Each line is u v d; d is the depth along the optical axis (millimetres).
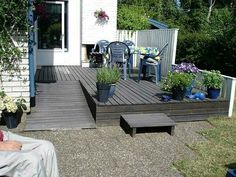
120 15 11812
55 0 10125
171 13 22297
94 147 4516
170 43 8344
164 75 8641
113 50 8109
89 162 4039
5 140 2936
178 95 5875
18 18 5164
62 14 10289
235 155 4395
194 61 11641
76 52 10648
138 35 11422
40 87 7039
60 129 5137
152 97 6102
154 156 4297
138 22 11984
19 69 5426
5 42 5234
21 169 2406
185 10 22812
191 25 20641
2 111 4992
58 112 5836
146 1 21172
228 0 22750
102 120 5398
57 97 6535
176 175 3781
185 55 11930
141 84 7609
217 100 6062
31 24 5418
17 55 5344
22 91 5539
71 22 10414
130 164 4031
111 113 5418
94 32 10547
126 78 8445
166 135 5133
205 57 11188
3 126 5145
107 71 5605
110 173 3777
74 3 10320
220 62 10695
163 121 5152
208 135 5164
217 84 6105
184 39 11906
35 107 5953
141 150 4484
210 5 21844
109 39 10758
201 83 6613
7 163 2361
